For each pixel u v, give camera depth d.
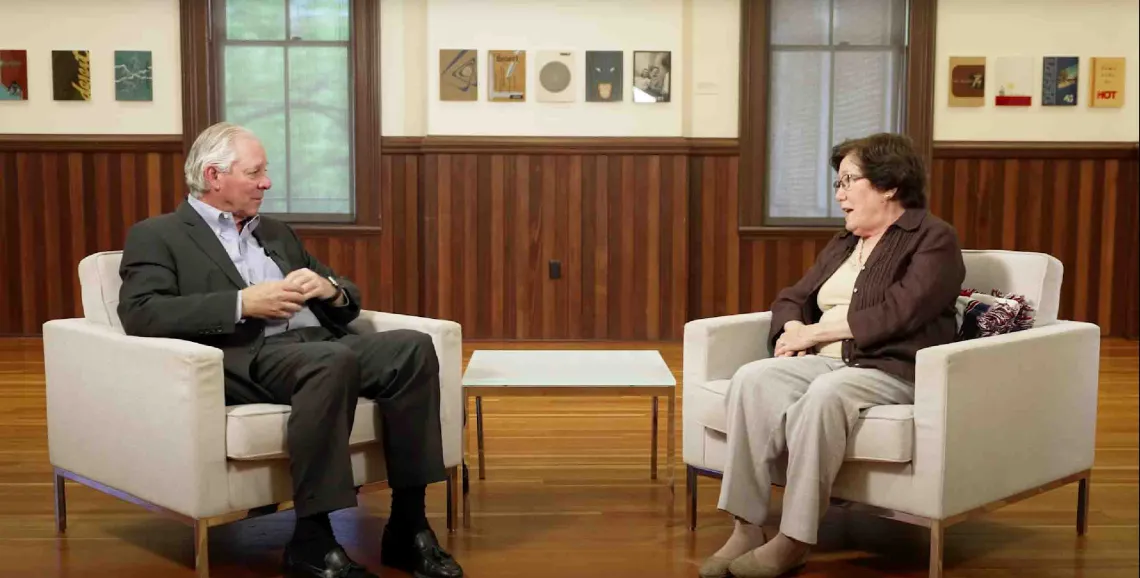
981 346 2.28
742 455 2.38
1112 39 5.95
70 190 5.96
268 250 2.68
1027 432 2.45
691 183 6.02
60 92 5.89
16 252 6.00
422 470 2.40
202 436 2.19
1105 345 5.88
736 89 5.95
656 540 2.66
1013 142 5.98
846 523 2.81
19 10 5.85
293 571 2.29
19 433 3.77
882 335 2.42
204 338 2.40
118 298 2.55
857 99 6.01
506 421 4.06
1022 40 5.94
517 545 2.62
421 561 2.37
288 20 5.96
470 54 5.87
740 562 2.33
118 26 5.88
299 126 6.03
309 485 2.24
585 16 5.88
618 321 6.03
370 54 5.89
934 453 2.22
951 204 6.02
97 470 2.50
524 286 6.00
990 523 2.80
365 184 5.99
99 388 2.45
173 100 5.93
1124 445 3.66
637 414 4.20
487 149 5.89
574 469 3.36
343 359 2.27
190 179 2.53
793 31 5.96
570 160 5.93
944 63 5.95
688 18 5.89
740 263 6.06
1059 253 6.06
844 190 2.62
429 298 6.00
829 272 2.72
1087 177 6.02
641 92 5.92
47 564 2.45
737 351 2.72
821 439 2.25
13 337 6.02
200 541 2.21
